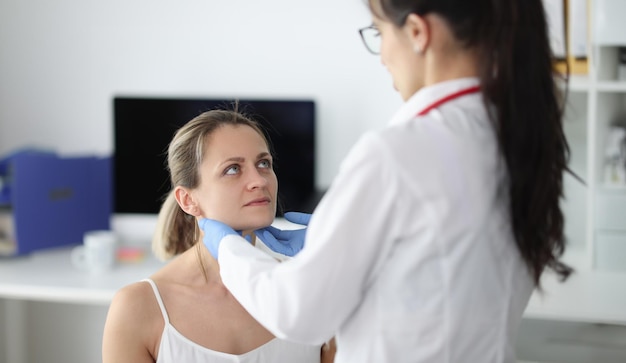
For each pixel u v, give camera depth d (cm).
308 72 283
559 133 105
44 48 304
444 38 102
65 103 305
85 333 311
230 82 289
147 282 148
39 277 252
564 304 215
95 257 260
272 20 284
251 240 143
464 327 103
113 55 298
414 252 102
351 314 108
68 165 285
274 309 104
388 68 110
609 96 260
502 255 104
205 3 288
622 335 232
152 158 283
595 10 237
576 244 281
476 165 101
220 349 145
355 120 281
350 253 101
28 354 314
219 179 138
